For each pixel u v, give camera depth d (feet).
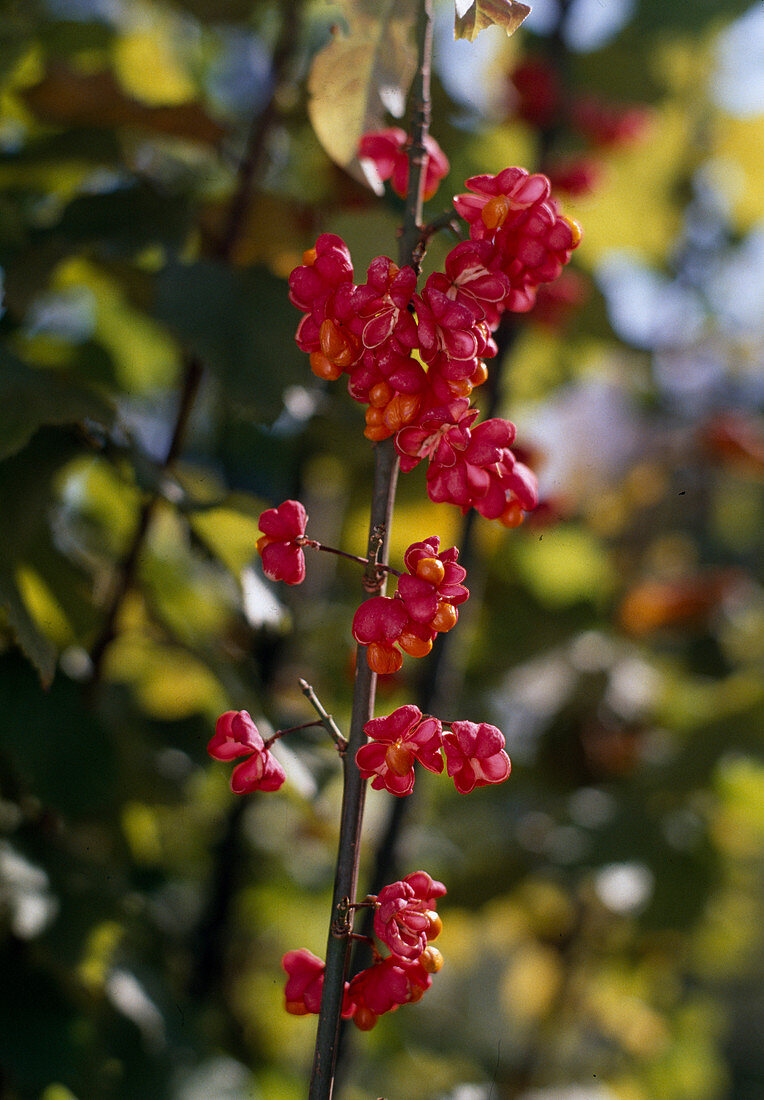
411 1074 3.07
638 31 3.33
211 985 2.51
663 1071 3.83
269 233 2.14
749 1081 6.58
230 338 1.79
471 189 1.46
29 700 1.85
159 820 2.46
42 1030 1.81
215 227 2.17
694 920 2.94
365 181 1.63
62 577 1.96
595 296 2.84
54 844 1.91
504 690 3.37
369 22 1.58
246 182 2.06
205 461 2.84
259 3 2.17
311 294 1.43
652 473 3.52
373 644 1.40
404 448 1.42
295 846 3.04
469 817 3.29
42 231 1.91
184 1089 1.85
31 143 2.04
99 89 2.04
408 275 1.40
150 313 1.80
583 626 3.33
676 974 3.97
